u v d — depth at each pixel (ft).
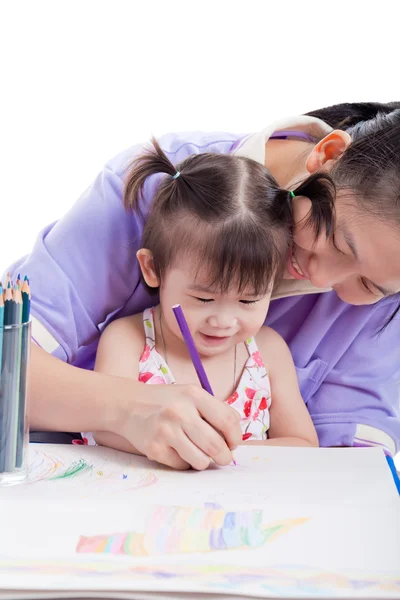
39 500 2.34
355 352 3.91
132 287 3.72
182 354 3.63
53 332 3.51
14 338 2.47
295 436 3.65
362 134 3.17
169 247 3.29
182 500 2.36
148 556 1.98
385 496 2.42
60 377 3.05
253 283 3.21
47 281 3.53
